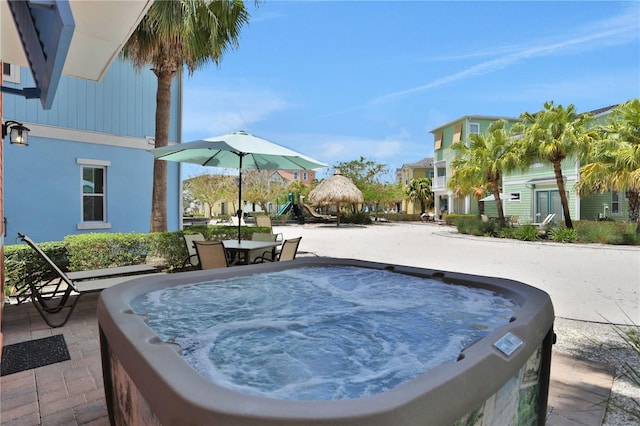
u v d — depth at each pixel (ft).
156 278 11.84
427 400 4.21
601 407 8.97
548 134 51.49
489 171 57.36
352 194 82.43
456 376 4.70
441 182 100.78
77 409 8.69
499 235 57.16
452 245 46.39
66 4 4.31
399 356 7.70
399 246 45.09
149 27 26.94
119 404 6.65
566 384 10.15
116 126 31.81
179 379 4.57
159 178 29.07
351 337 8.77
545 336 7.59
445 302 11.07
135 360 5.44
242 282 13.55
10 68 26.40
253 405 3.92
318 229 75.92
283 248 20.27
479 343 5.88
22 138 16.93
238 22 29.91
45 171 28.09
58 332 13.76
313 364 7.35
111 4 6.72
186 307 10.91
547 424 8.26
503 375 5.41
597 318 16.22
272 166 26.25
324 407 3.87
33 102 27.43
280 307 11.14
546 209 75.36
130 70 32.71
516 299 10.33
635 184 43.96
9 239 26.55
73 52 8.62
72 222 29.48
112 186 31.68
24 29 6.43
